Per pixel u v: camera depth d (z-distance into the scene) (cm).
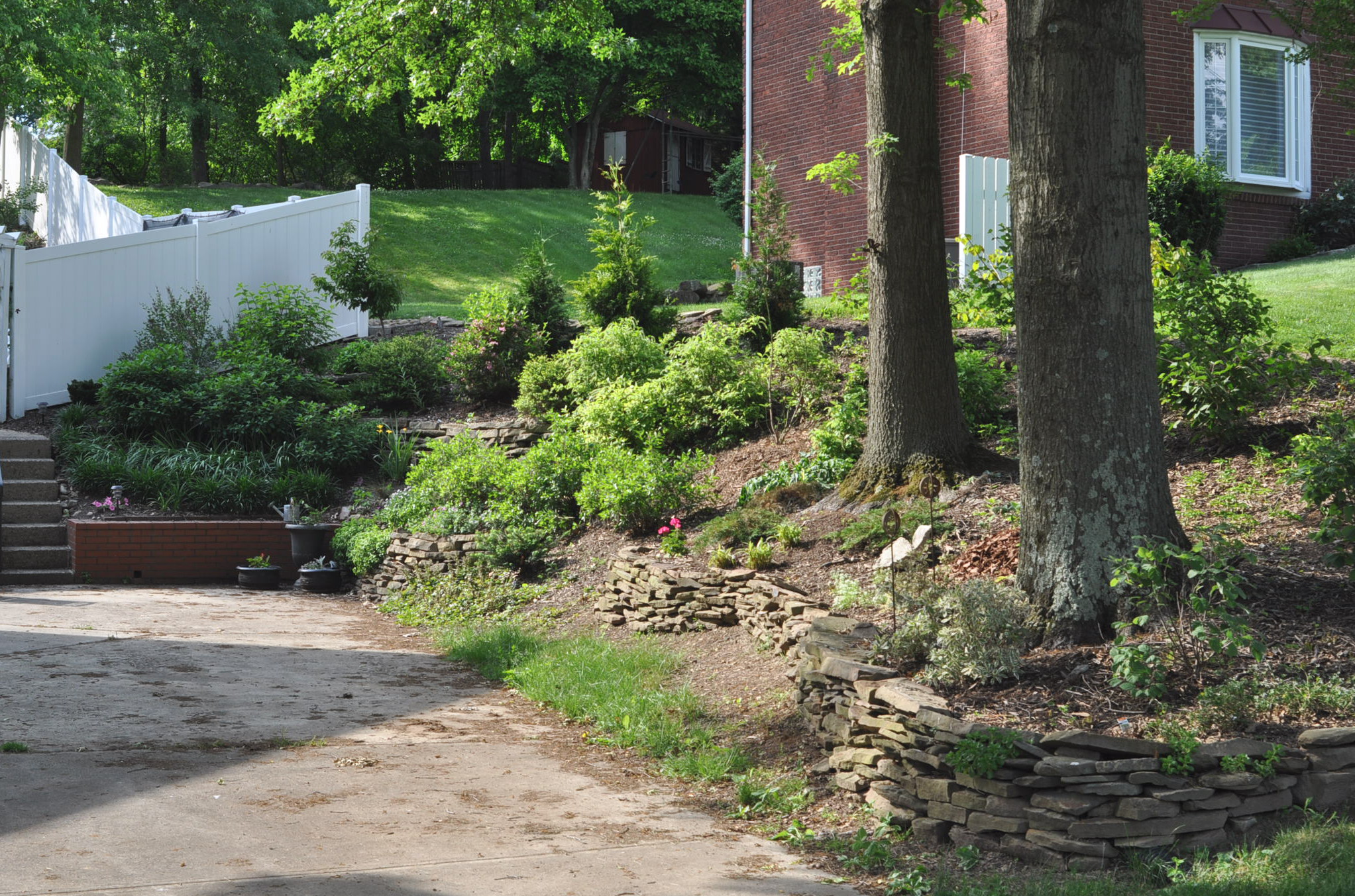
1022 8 555
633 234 1371
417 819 459
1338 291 1183
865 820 484
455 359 1391
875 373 823
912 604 572
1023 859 436
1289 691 478
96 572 1131
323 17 1298
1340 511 565
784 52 1830
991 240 1430
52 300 1373
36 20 2542
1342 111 1656
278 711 623
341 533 1156
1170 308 822
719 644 732
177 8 3456
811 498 866
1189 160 1424
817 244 1792
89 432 1305
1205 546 549
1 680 645
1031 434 559
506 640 805
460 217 3127
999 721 471
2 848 394
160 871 383
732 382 1093
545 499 1041
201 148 3781
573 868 415
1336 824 427
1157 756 435
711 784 535
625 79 3966
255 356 1380
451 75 1382
